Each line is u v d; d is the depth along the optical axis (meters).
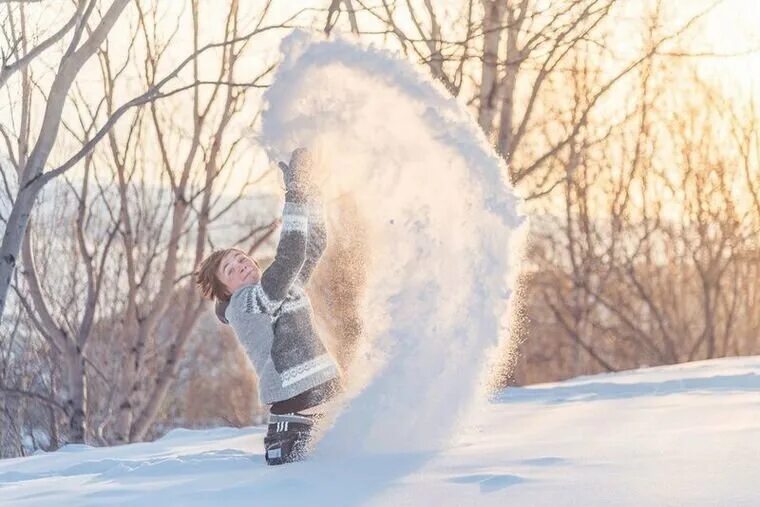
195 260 22.05
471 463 5.89
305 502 4.96
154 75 22.02
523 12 18.70
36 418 25.41
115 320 24.73
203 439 10.28
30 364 25.12
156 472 6.86
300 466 6.30
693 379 11.81
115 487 6.15
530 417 8.88
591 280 35.53
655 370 14.52
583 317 33.03
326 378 6.80
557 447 6.39
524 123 19.42
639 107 30.02
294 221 6.72
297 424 6.69
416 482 5.30
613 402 10.03
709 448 5.89
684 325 34.50
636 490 4.63
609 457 5.78
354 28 17.08
